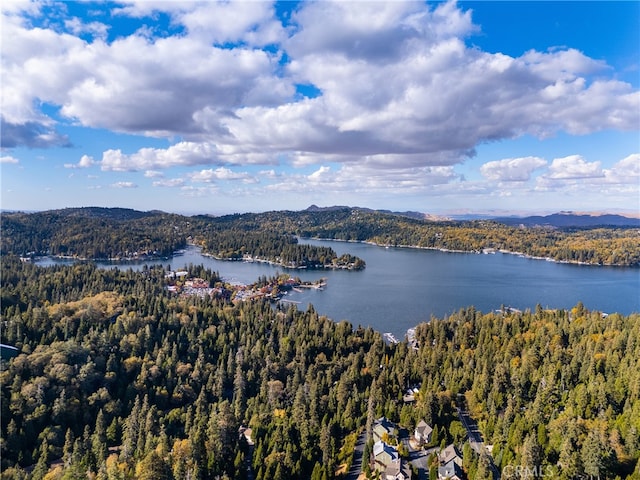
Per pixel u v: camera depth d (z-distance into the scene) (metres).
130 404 183.50
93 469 144.12
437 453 143.75
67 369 184.12
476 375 185.62
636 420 128.75
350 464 143.38
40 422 165.12
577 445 125.81
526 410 155.75
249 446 161.00
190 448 142.62
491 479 121.88
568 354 196.25
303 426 156.50
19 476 136.62
